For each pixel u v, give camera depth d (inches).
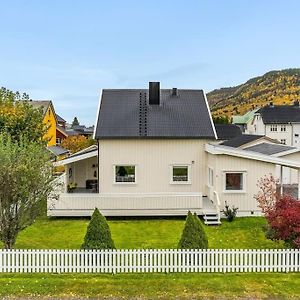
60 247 770.8
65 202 989.2
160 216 1000.9
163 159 1116.5
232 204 1013.2
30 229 895.7
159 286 572.1
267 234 722.8
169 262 633.0
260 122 3228.3
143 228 911.7
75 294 548.4
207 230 898.7
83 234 863.1
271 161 1007.6
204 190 1128.8
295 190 1343.5
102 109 1190.3
